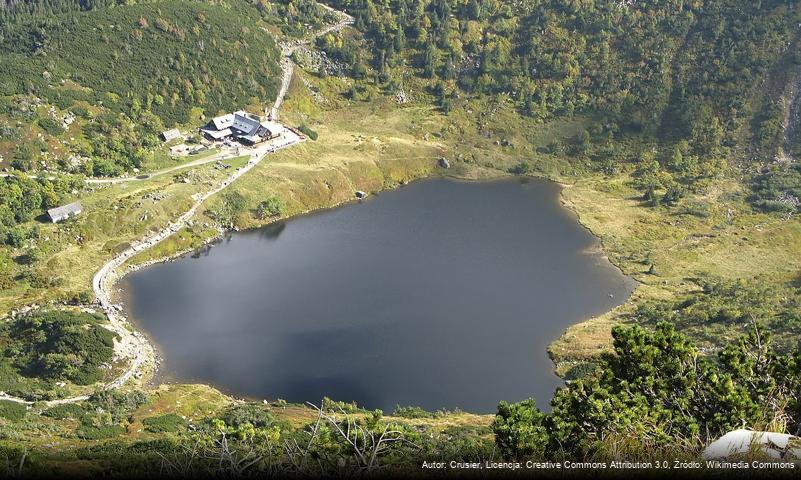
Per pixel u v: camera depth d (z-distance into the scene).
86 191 150.00
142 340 115.50
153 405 96.88
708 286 140.38
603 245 161.62
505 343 119.94
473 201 182.75
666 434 35.66
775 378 44.16
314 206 173.38
